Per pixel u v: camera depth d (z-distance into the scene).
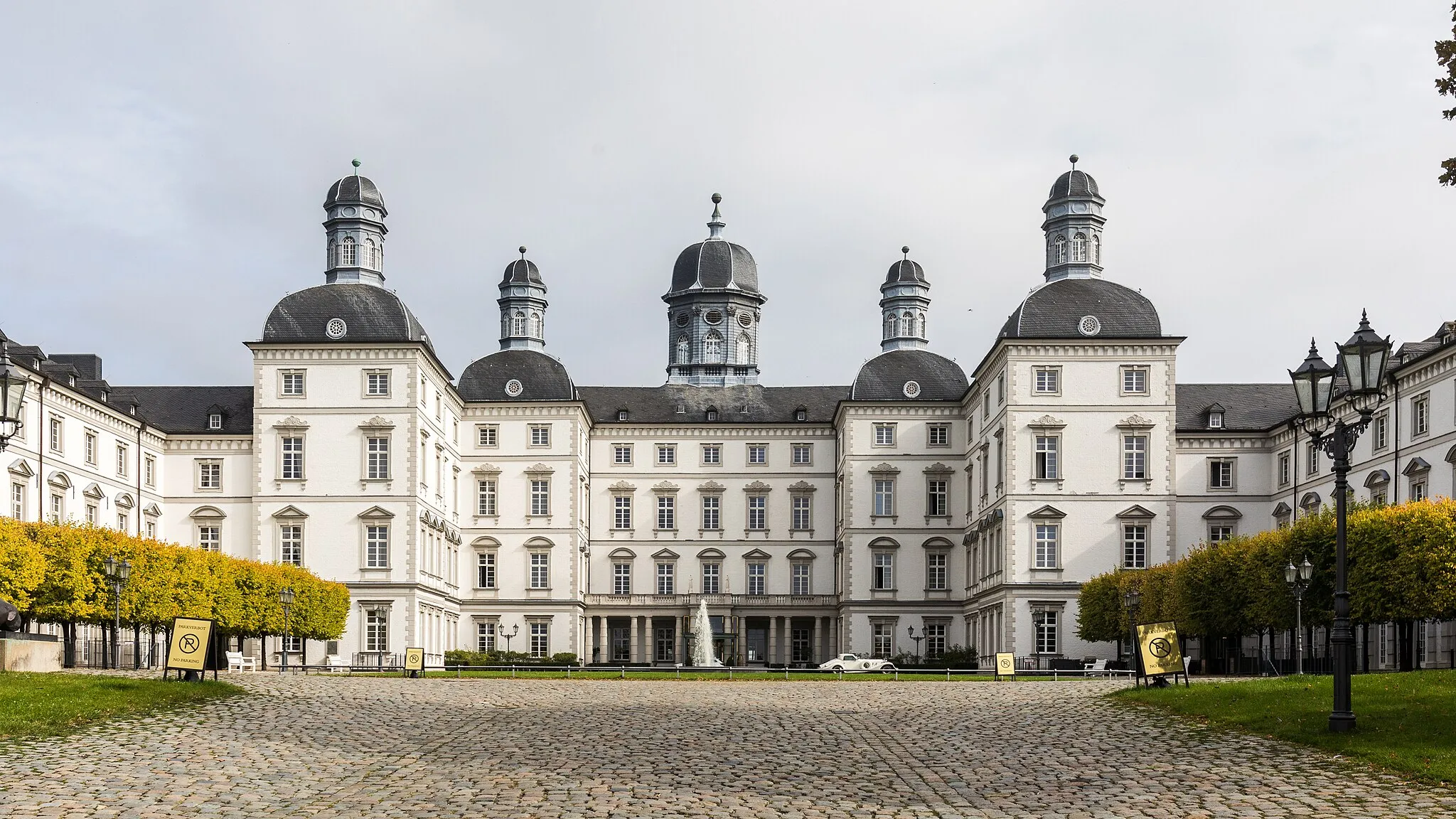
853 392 118.94
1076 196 100.25
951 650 110.44
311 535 100.12
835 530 125.62
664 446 127.12
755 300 134.00
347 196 104.81
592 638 123.94
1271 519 100.12
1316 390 32.94
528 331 124.50
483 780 28.33
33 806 24.67
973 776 29.11
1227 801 25.48
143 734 35.06
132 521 99.19
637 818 24.08
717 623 123.56
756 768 30.28
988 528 102.62
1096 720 40.53
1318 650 83.19
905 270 123.94
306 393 101.12
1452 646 71.69
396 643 99.25
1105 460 95.44
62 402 88.12
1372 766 28.45
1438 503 63.16
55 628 87.62
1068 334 96.00
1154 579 83.50
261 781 27.91
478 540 118.62
